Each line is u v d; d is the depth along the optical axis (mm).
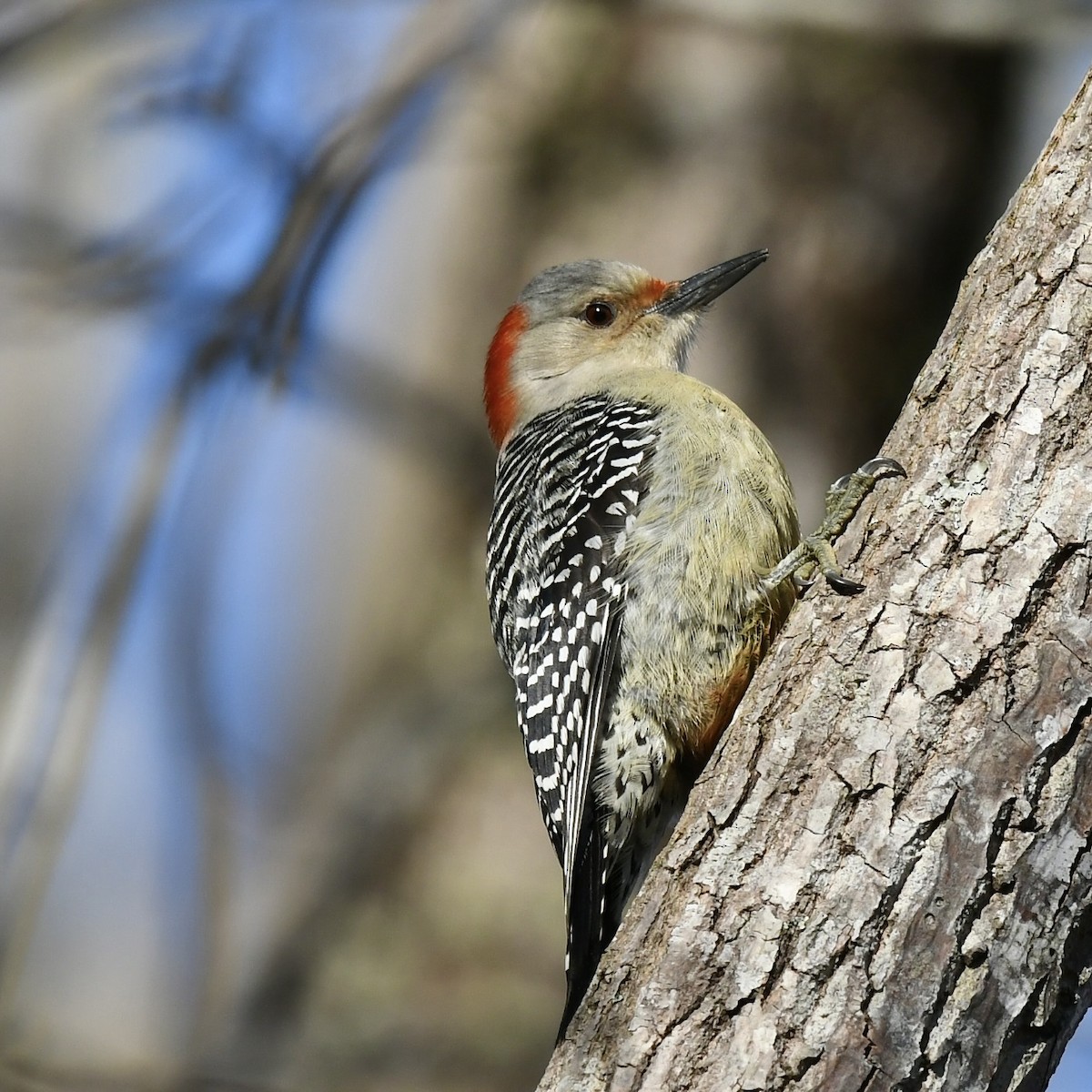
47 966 15375
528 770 12594
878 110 12852
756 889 6285
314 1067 11812
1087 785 6035
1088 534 6254
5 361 16656
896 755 6242
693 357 12180
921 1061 5895
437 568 13930
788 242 12688
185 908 12648
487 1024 11883
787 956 6133
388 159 12367
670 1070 6156
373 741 13203
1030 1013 5906
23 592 15547
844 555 6867
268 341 11938
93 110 15633
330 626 14258
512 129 13578
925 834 6102
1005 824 6035
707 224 12781
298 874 12891
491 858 12406
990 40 11859
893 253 12695
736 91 12992
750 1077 6023
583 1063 6336
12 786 10477
